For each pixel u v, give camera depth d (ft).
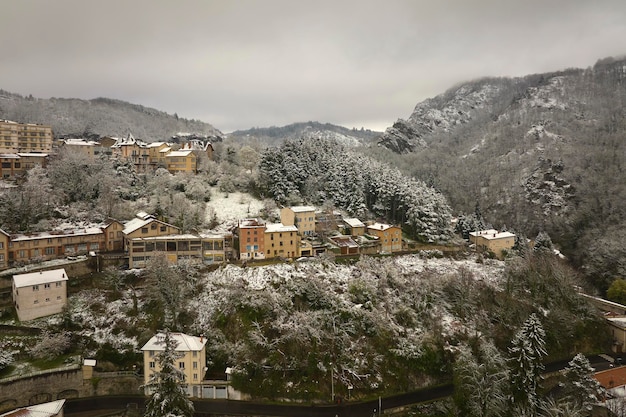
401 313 233.96
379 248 316.60
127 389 187.62
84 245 264.11
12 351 190.60
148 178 375.25
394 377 202.90
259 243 280.92
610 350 250.78
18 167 348.79
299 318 211.82
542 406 166.40
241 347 200.54
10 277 225.35
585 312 265.75
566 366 228.43
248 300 221.66
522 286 279.08
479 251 350.43
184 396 141.38
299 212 317.42
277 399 188.65
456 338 227.40
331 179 388.98
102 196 310.86
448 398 189.47
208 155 466.70
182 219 297.33
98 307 222.89
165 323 213.87
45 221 273.75
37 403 177.27
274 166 383.45
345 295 240.32
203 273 252.42
